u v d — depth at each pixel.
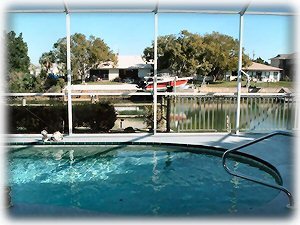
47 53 23.33
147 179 6.45
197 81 32.50
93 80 37.09
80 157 7.80
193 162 7.43
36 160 7.56
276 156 7.04
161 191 5.85
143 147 8.34
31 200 5.47
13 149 8.16
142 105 12.02
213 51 32.09
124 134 9.11
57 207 4.14
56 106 9.57
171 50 31.44
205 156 7.86
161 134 9.04
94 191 5.88
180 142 8.26
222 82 31.59
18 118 9.42
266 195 5.61
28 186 6.09
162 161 7.51
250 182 6.21
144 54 34.78
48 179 6.46
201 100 9.32
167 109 9.45
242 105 9.32
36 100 11.72
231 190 5.85
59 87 14.91
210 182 6.26
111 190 5.93
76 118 9.57
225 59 32.34
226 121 9.34
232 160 7.53
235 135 8.92
